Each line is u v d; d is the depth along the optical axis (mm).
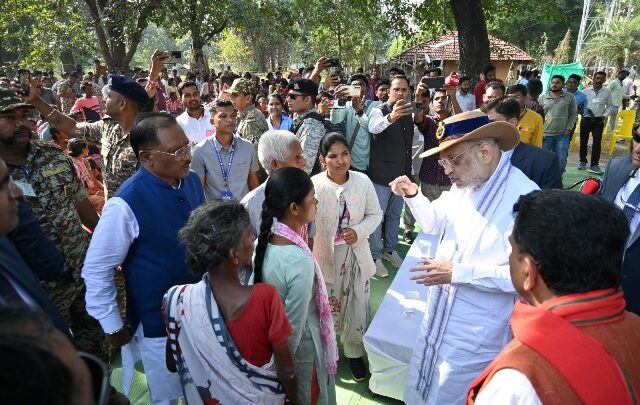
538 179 2998
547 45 37594
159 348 2115
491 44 16000
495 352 1999
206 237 1476
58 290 2469
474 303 1996
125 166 3219
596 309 983
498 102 3332
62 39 16953
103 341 2865
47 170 2527
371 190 3018
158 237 2049
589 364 930
